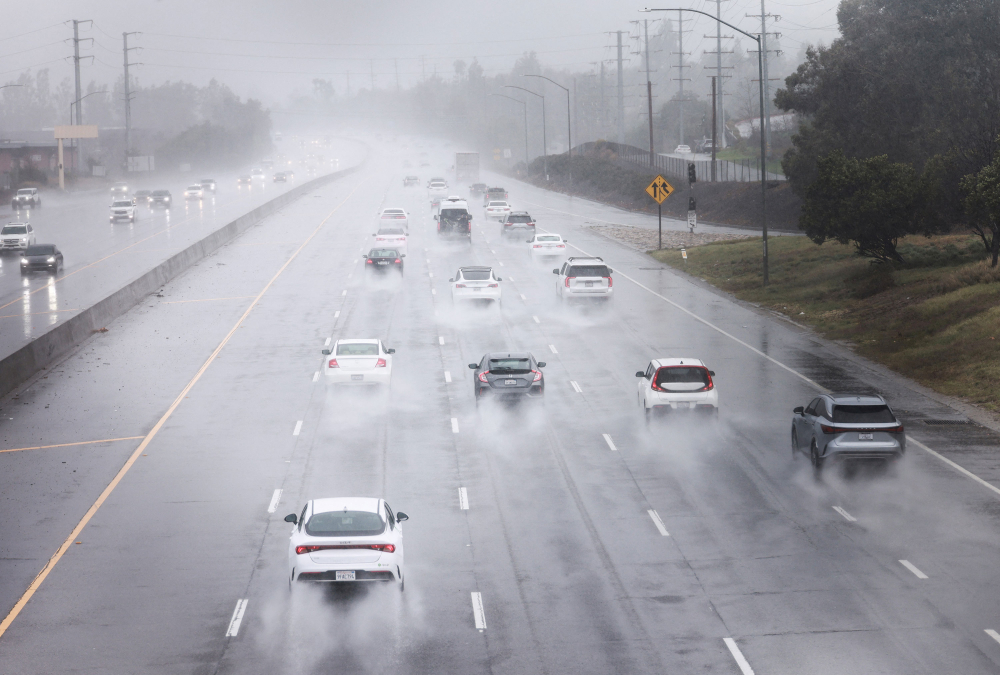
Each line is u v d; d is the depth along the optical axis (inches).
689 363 1160.8
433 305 2005.4
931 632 629.9
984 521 839.7
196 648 627.8
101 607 698.2
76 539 839.1
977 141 2086.6
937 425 1162.0
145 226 3550.7
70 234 3329.2
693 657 601.9
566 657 605.3
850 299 1958.7
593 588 716.0
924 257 2080.5
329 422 1207.6
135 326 1820.9
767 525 840.3
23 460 1071.6
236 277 2361.0
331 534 666.8
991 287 1713.8
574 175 5595.5
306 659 606.9
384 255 2288.4
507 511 891.4
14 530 862.5
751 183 3927.2
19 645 637.9
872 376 1417.3
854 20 3021.7
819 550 780.6
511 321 1846.7
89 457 1080.8
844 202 2049.7
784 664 589.0
